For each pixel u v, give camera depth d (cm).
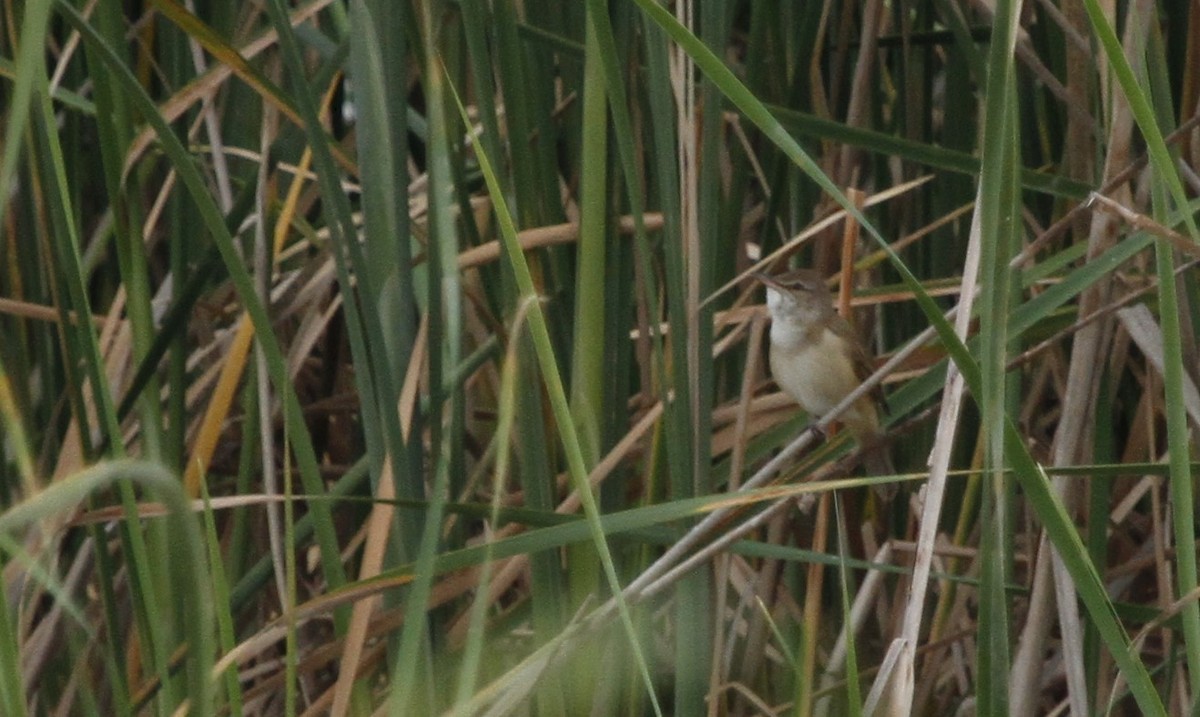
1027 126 834
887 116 935
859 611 740
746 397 733
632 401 809
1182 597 478
